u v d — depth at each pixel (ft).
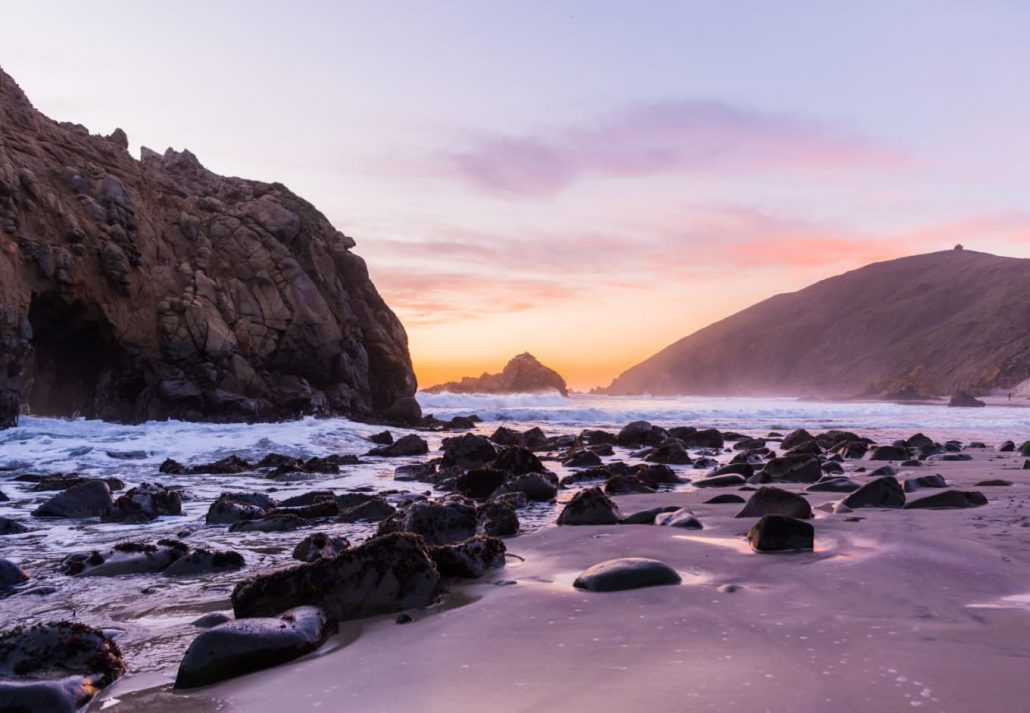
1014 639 10.39
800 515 23.18
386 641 11.78
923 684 8.61
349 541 22.20
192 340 80.74
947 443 62.54
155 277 81.97
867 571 15.37
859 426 108.27
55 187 73.97
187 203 94.48
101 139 87.56
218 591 16.52
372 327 106.22
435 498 32.48
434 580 14.25
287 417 85.25
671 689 8.83
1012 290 572.92
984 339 521.24
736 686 8.82
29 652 10.34
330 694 9.38
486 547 17.61
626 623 12.05
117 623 13.85
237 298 88.58
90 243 73.36
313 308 93.71
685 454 51.96
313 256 100.32
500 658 10.48
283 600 13.56
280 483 40.11
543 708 8.43
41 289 67.41
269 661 10.69
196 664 10.24
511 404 164.25
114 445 55.31
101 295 73.56
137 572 18.52
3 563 17.43
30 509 30.22
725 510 26.40
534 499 32.68
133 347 77.05
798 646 10.38
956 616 11.79
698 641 10.86
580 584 14.99
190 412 78.02
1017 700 8.04
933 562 16.11
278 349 90.48
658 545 19.45
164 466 45.68
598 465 46.85
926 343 577.43
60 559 20.48
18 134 74.49
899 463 46.14
